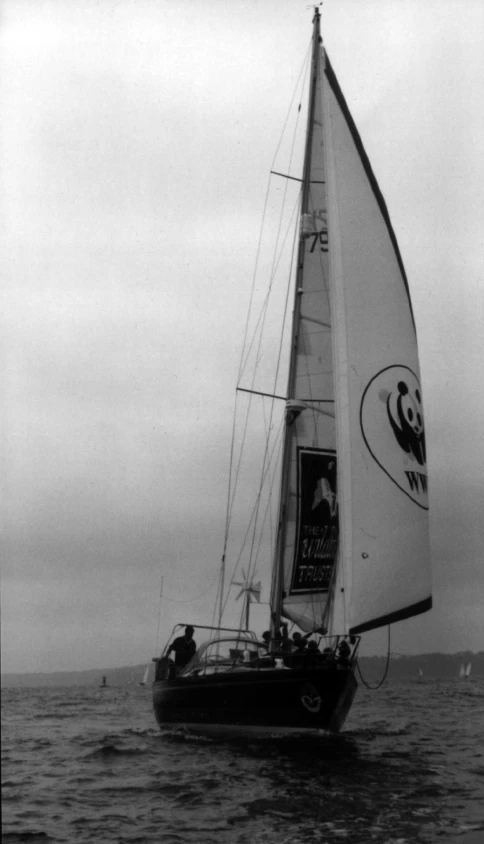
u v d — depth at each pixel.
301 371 19.50
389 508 17.06
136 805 11.56
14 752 16.03
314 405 19.38
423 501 17.38
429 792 12.42
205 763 14.78
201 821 10.72
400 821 10.77
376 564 16.81
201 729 17.72
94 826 10.41
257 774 13.73
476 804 11.68
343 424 17.44
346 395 17.55
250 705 16.75
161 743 17.31
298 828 10.43
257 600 20.75
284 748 16.39
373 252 18.41
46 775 13.64
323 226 20.17
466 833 10.17
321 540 19.00
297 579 18.77
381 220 18.70
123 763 14.80
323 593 18.83
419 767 14.48
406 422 17.55
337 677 16.03
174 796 12.12
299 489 19.06
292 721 16.42
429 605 17.02
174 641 20.30
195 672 18.47
